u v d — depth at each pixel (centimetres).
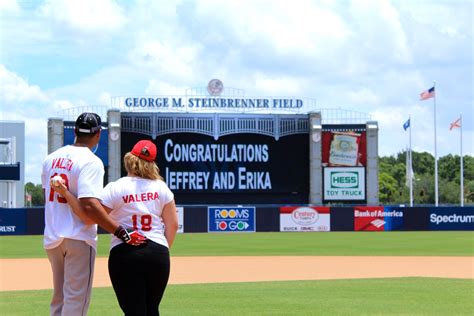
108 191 751
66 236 755
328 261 2697
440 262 2627
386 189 13050
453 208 5306
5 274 2208
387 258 2842
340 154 5966
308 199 5831
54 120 5656
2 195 6512
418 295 1533
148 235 743
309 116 5803
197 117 5747
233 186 5756
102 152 5644
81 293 769
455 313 1261
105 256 2995
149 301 745
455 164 13950
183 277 2084
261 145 5791
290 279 1991
